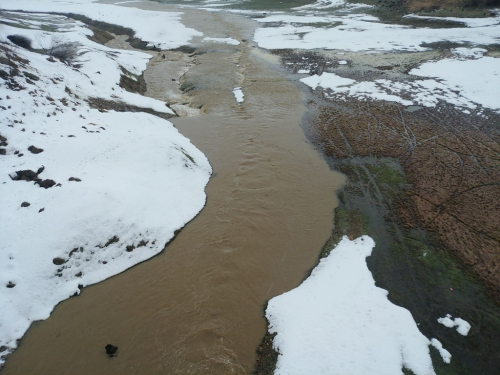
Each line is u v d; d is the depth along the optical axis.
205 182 13.44
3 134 12.05
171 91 22.19
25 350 7.78
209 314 8.61
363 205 12.12
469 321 8.25
